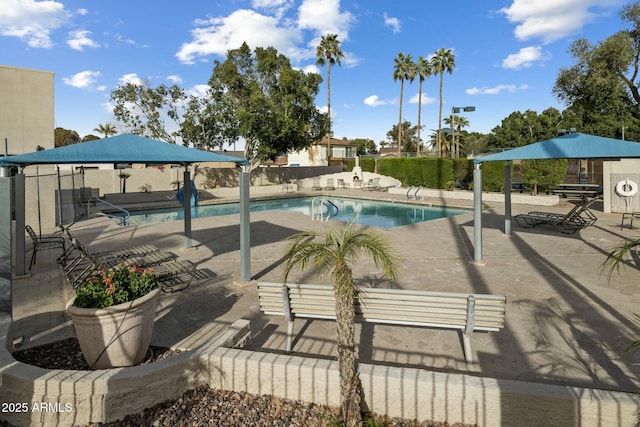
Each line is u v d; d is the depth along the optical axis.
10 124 13.58
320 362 3.79
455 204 21.28
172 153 6.43
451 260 8.96
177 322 5.45
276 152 28.58
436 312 4.14
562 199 20.41
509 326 5.23
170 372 3.70
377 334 5.01
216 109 29.00
